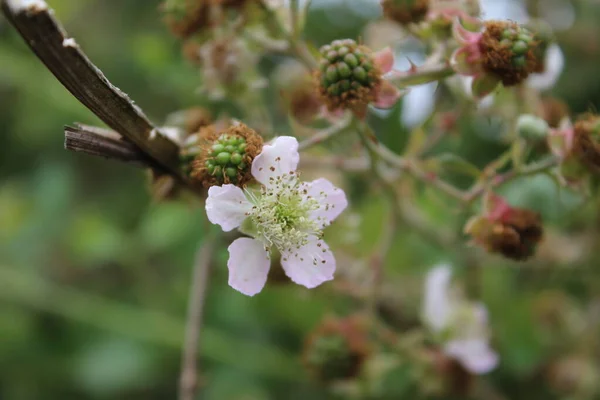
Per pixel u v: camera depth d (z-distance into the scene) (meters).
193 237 0.36
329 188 0.26
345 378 0.31
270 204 0.25
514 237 0.27
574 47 0.38
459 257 0.33
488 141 0.36
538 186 0.31
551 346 0.35
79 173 0.41
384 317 0.35
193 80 0.37
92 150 0.25
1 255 0.37
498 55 0.27
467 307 0.32
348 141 0.31
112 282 0.40
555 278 0.35
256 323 0.36
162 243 0.36
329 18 0.41
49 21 0.23
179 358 0.36
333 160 0.31
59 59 0.23
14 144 0.43
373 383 0.32
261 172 0.25
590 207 0.32
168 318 0.37
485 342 0.32
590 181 0.28
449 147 0.36
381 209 0.34
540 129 0.28
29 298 0.36
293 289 0.32
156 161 0.26
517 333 0.34
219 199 0.25
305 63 0.29
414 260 0.36
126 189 0.41
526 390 0.36
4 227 0.40
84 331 0.37
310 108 0.29
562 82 0.38
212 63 0.30
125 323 0.36
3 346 0.37
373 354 0.31
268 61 0.38
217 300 0.36
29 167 0.43
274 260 0.29
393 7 0.29
